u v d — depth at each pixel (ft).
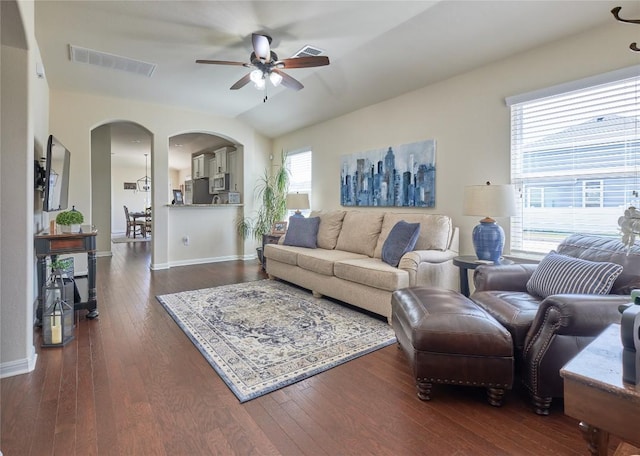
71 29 10.10
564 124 9.28
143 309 11.16
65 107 15.49
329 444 4.98
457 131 11.78
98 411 5.69
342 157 16.42
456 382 5.93
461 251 11.82
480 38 9.82
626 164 8.23
